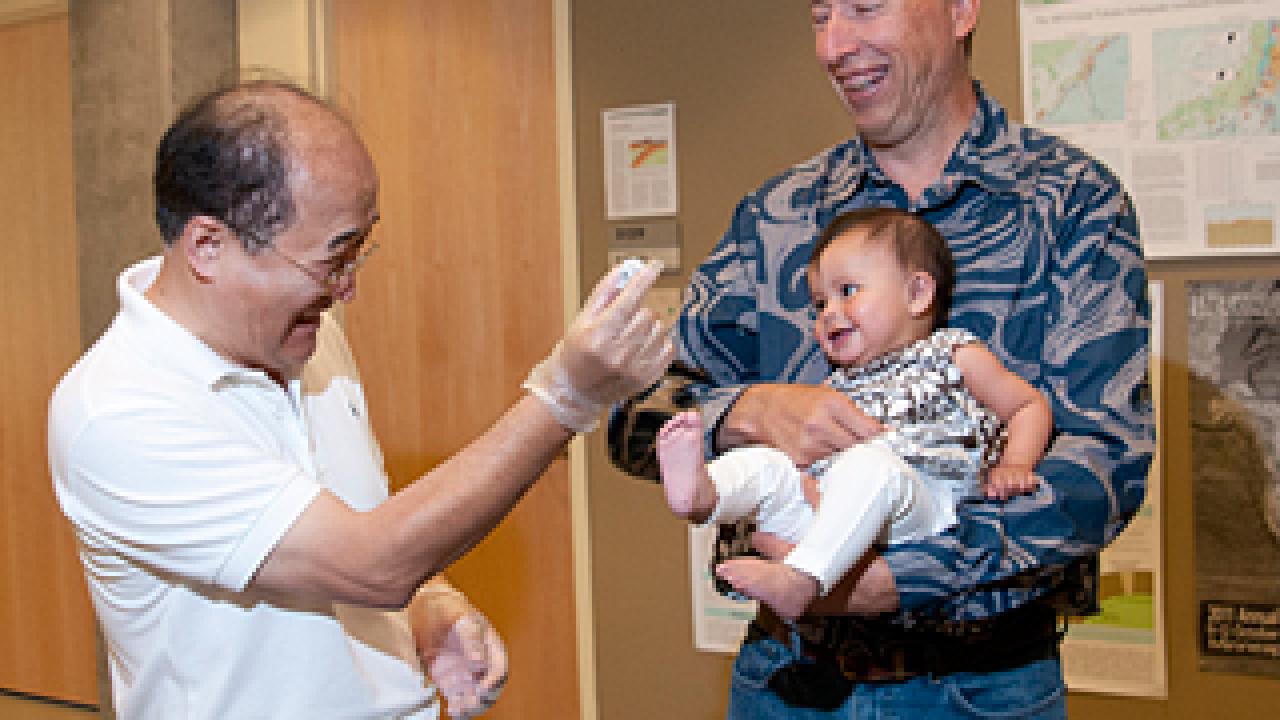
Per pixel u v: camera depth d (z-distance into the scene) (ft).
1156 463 8.21
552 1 10.05
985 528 3.76
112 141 10.95
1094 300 4.09
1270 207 7.80
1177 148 8.01
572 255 9.93
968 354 4.35
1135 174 8.13
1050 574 3.82
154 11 10.64
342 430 4.73
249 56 11.20
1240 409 7.95
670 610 9.79
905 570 3.77
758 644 4.65
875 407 4.43
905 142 4.71
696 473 3.91
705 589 9.61
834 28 4.50
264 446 4.10
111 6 10.87
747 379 5.11
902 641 4.14
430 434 11.09
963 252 4.56
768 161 9.21
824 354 4.86
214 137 3.70
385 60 10.98
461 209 10.73
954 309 4.56
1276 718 7.92
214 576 3.83
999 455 4.41
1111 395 3.96
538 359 10.43
